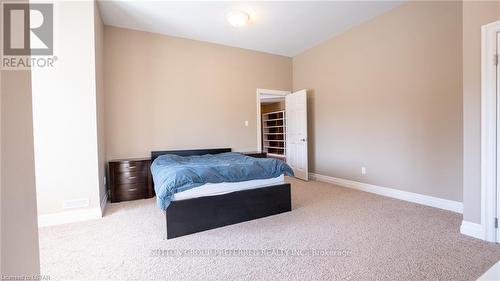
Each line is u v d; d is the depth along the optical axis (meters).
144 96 4.00
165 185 2.24
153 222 2.63
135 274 1.66
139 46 3.96
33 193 0.83
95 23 2.85
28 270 0.78
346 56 4.11
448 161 2.83
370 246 2.00
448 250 1.91
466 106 2.14
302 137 4.79
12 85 0.69
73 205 2.69
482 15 2.02
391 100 3.42
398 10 3.30
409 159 3.23
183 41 4.31
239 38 4.40
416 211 2.83
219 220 2.45
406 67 3.22
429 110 2.99
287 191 2.88
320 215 2.76
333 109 4.40
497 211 2.00
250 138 5.00
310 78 4.92
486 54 1.99
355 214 2.78
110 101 3.75
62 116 2.63
